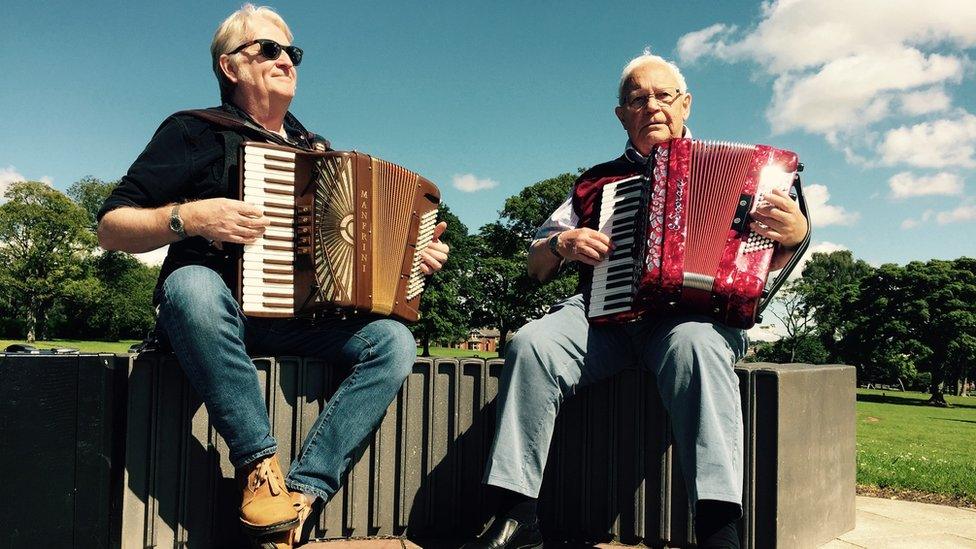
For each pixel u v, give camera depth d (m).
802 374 2.43
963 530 3.10
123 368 2.07
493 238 49.28
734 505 1.92
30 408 1.90
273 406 2.21
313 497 2.06
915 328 43.97
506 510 2.14
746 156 2.26
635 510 2.44
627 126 2.77
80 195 75.12
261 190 2.06
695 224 2.22
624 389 2.49
